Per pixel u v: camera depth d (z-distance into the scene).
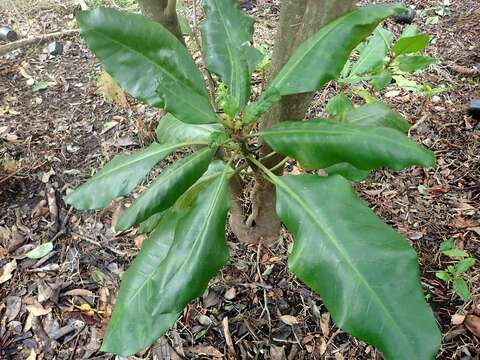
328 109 0.76
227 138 0.56
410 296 0.46
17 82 1.64
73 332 0.97
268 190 0.87
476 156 1.33
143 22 0.53
